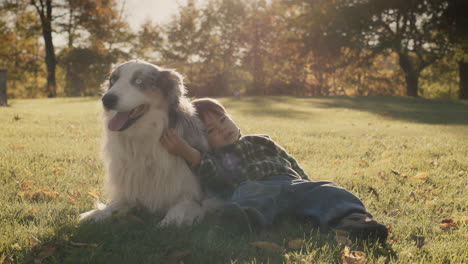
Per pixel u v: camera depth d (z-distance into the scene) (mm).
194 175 3533
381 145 8172
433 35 32719
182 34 44625
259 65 44281
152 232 2945
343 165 5977
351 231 2865
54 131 8977
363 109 19359
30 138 7820
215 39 45938
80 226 2998
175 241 2770
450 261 2604
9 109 15250
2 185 4242
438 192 4395
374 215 3551
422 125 12969
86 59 39719
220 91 44594
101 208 3547
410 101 24000
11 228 2932
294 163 3936
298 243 2795
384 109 19562
